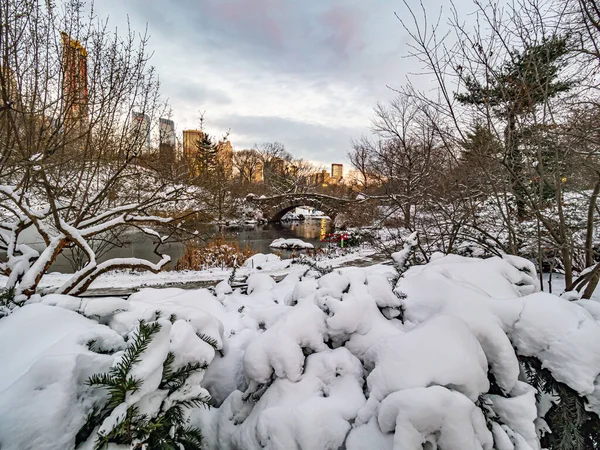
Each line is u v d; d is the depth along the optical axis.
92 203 4.58
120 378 1.12
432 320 1.45
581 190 3.48
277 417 1.32
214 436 1.58
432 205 5.74
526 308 1.54
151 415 1.24
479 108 3.61
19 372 1.18
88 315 1.67
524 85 3.05
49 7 4.05
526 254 4.39
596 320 1.65
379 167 12.65
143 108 5.11
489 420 1.28
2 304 1.83
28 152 3.60
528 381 1.50
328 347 1.67
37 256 3.26
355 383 1.48
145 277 9.76
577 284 3.05
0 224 3.82
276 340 1.53
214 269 11.20
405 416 1.10
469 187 4.71
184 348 1.43
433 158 7.16
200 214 8.33
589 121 3.12
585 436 1.37
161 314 1.62
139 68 4.77
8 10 3.21
